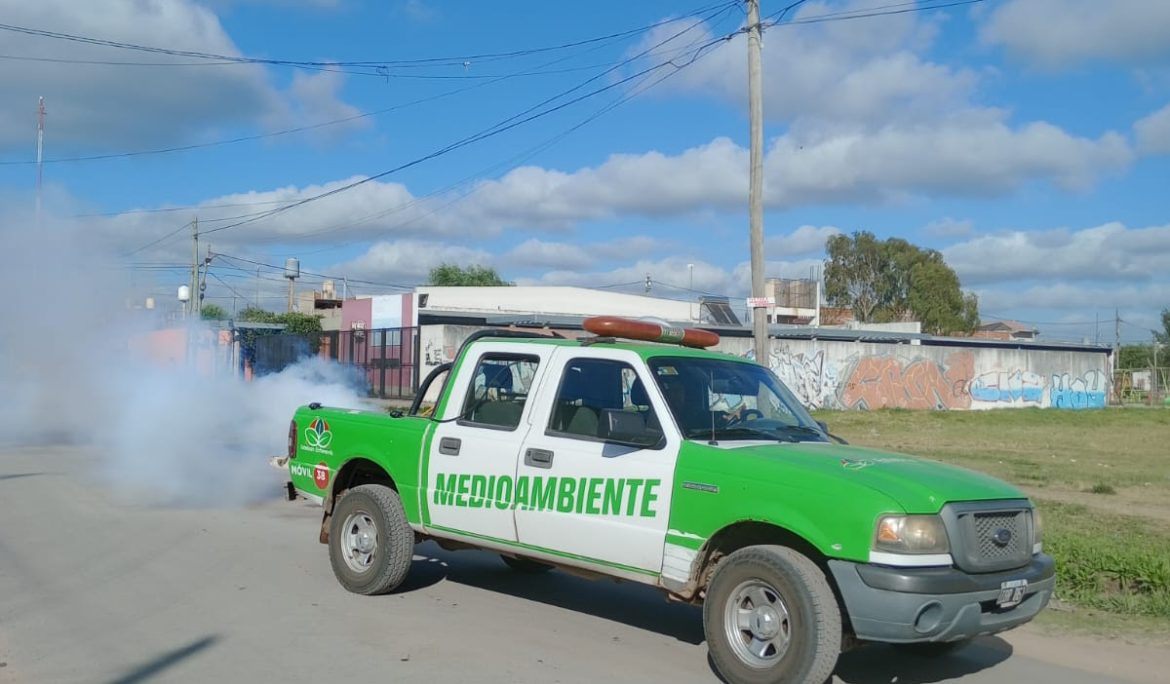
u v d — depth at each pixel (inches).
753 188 593.9
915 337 1701.5
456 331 1189.1
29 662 223.0
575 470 243.9
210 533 389.4
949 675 236.5
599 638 255.9
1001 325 3612.2
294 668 221.6
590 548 240.4
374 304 1647.4
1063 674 238.4
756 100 596.7
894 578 194.1
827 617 201.8
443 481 274.5
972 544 203.9
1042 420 1362.0
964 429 1171.3
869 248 2652.6
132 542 366.9
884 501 198.8
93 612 266.8
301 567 330.6
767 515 209.5
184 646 236.8
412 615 272.4
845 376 1521.9
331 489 307.6
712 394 249.0
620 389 247.4
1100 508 498.3
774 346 1462.8
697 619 278.2
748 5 600.1
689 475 223.6
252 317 2039.9
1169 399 2097.7
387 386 1270.9
